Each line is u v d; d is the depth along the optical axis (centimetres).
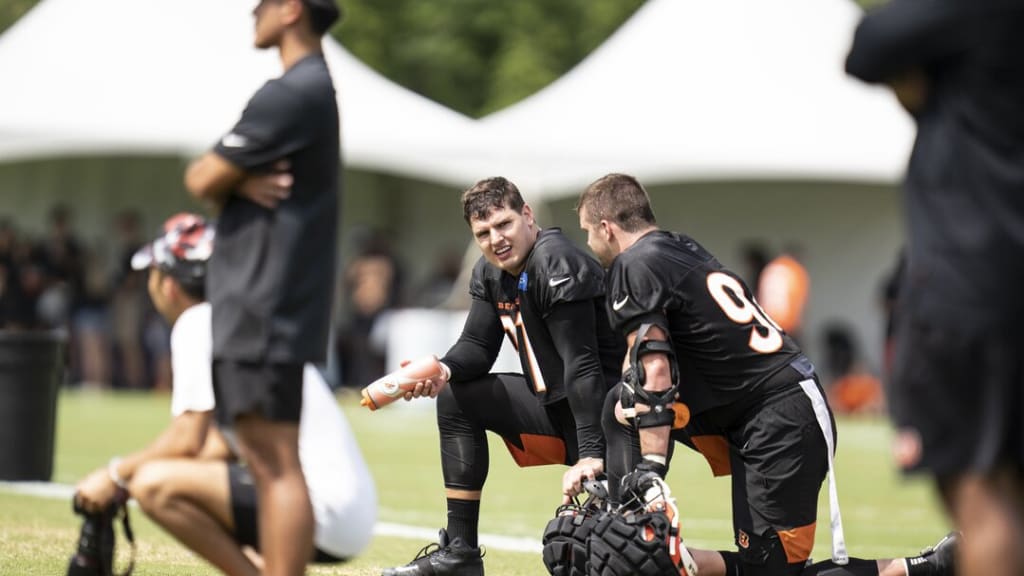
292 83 1473
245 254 1470
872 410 7150
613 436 1812
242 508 1516
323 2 1507
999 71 1298
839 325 7862
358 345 7162
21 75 6631
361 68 6919
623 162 6644
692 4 7069
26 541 2353
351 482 1577
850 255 7894
